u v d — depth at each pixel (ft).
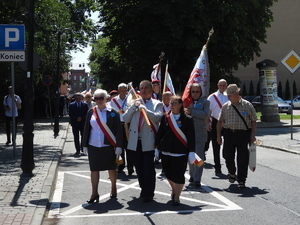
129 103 25.48
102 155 23.84
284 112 121.39
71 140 63.10
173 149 22.62
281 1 189.26
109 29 97.30
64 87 226.99
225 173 33.06
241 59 95.40
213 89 95.09
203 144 27.96
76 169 36.42
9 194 24.45
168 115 22.90
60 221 20.47
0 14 51.42
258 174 32.30
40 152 44.57
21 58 34.45
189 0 82.74
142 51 91.35
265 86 85.76
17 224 18.86
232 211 21.89
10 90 51.39
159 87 31.83
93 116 23.94
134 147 24.08
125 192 26.91
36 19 50.80
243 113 27.20
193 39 84.53
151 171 24.06
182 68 91.81
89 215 21.49
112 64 129.80
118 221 20.34
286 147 47.55
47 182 27.99
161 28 86.84
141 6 83.46
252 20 95.30
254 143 27.61
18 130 75.77
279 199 24.41
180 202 23.91
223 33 86.94
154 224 19.77
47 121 108.78
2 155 41.47
